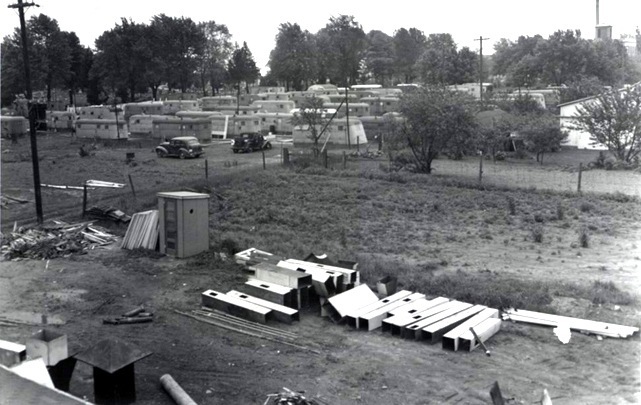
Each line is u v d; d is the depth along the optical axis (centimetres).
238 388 1280
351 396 1242
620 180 4038
